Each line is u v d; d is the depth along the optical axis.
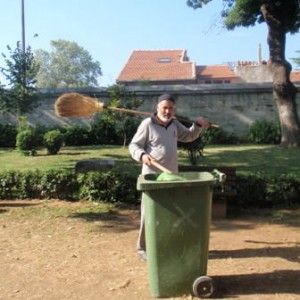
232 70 41.47
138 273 3.77
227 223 5.40
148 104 16.20
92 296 3.36
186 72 35.62
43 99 16.61
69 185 6.50
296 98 16.00
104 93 16.25
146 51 40.09
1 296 3.38
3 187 6.65
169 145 3.83
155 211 3.20
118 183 6.34
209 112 16.39
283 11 13.59
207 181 3.20
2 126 15.53
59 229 5.16
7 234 4.98
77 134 15.33
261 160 11.18
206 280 3.24
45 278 3.71
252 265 3.93
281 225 5.30
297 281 3.55
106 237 4.84
